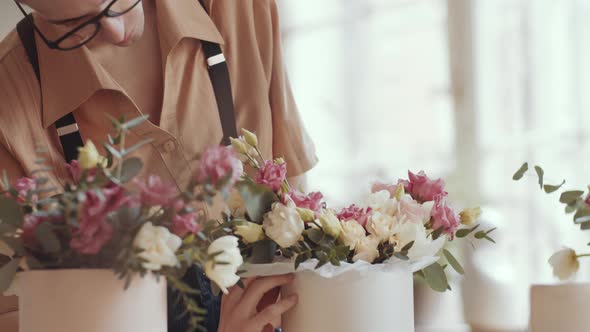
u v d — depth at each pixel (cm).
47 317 137
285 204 155
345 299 154
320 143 461
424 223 162
